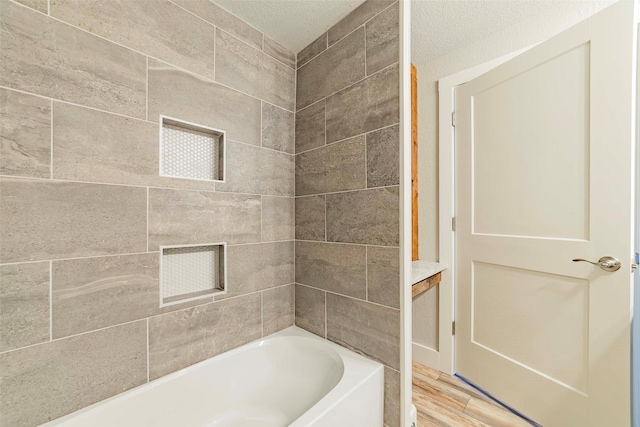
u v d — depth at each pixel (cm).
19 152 83
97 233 97
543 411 134
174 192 116
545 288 135
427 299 194
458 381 175
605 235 114
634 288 113
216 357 127
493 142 157
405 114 115
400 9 116
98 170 97
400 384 116
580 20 137
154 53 110
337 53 141
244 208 140
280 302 156
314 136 152
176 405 112
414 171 192
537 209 138
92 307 96
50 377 88
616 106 111
